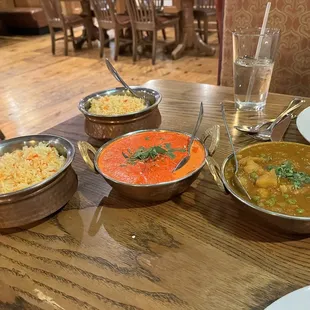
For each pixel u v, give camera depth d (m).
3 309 0.54
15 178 0.69
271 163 0.71
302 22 1.52
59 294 0.54
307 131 0.89
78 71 4.13
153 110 0.96
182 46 4.44
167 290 0.54
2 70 4.35
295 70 1.63
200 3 4.94
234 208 0.70
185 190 0.74
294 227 0.56
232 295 0.52
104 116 0.89
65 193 0.69
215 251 0.60
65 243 0.65
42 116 3.00
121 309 0.51
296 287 0.53
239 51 1.15
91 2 4.29
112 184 0.68
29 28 6.12
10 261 0.62
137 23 4.11
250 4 1.61
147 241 0.63
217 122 1.06
